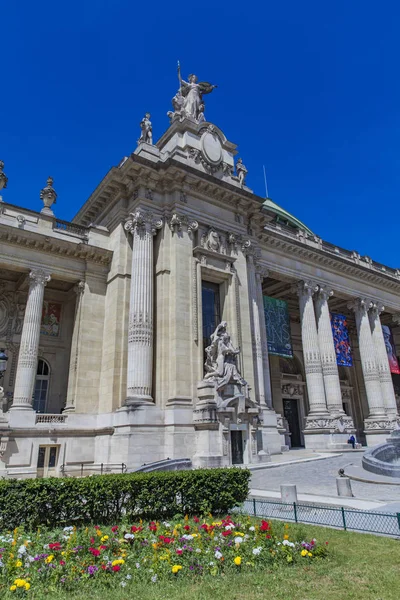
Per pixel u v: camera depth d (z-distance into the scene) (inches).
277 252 1777.8
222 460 1098.7
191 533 438.6
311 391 1720.0
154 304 1289.4
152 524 457.7
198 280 1320.1
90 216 1555.1
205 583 336.8
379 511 567.5
